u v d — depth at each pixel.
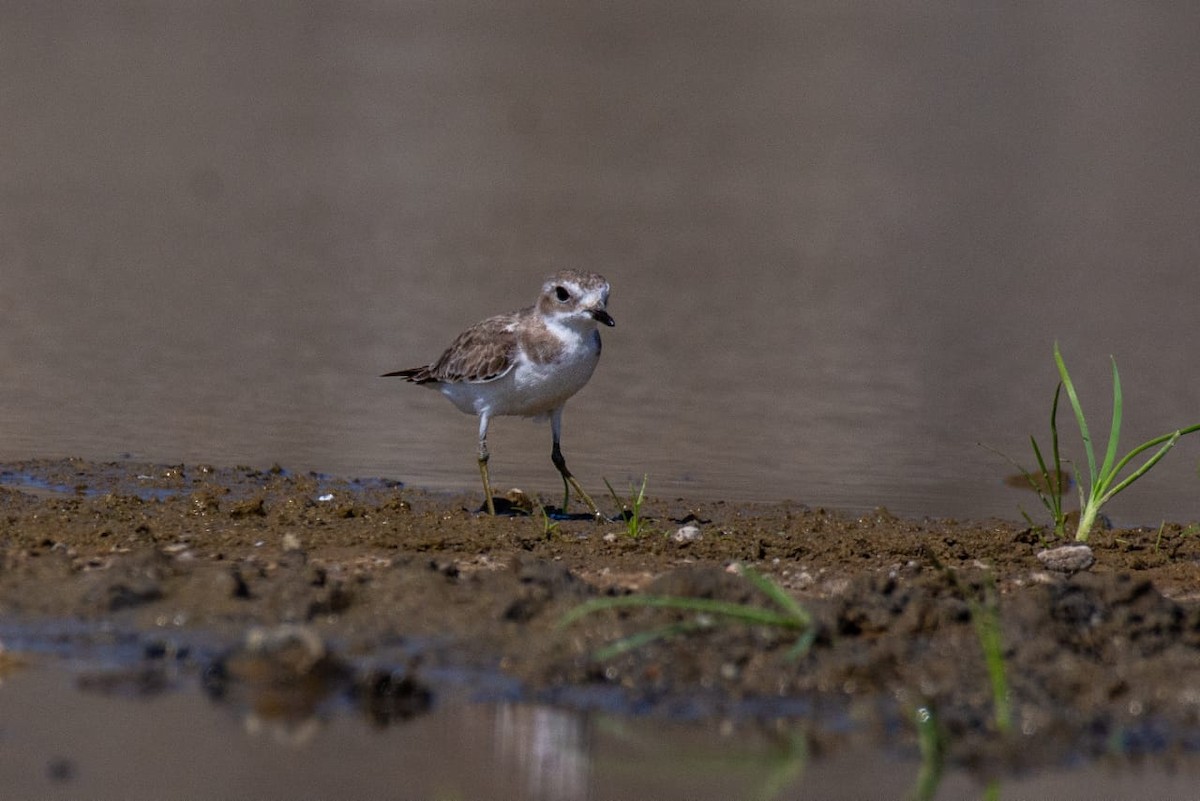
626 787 6.86
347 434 14.45
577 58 46.06
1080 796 6.82
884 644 7.84
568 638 7.99
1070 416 16.20
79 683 7.58
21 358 17.02
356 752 7.05
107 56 43.31
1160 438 10.89
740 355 18.77
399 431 14.66
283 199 28.38
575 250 24.95
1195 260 25.92
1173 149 36.31
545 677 7.68
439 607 8.31
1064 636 7.95
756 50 48.34
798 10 55.97
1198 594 9.42
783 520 11.45
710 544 10.21
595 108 39.09
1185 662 7.78
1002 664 7.69
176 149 32.69
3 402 15.04
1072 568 9.90
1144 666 7.74
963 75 45.09
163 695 7.52
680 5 56.66
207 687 7.60
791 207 29.52
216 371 16.86
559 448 11.90
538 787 6.78
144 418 14.68
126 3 52.34
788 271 24.19
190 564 8.98
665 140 35.81
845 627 8.00
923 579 8.89
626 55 47.06
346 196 28.83
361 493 12.05
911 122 38.72
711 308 21.44
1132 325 20.97
